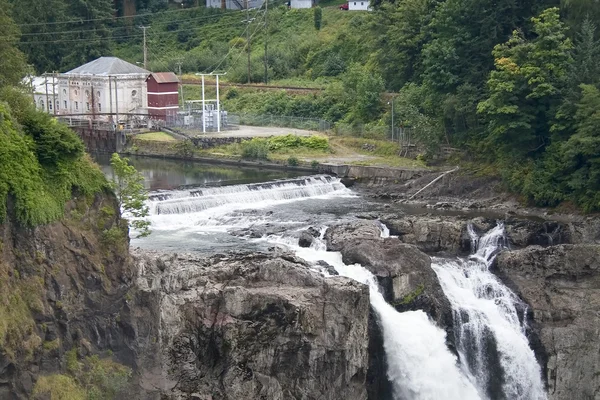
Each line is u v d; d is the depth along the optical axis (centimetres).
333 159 13812
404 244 9131
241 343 7750
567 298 9238
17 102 7162
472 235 10175
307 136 14612
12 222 6569
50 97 17700
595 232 10475
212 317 7769
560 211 11350
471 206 11725
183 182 12300
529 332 9088
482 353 8931
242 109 17762
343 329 7894
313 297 7869
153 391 7356
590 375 9050
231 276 8012
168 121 16075
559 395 9025
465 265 9612
